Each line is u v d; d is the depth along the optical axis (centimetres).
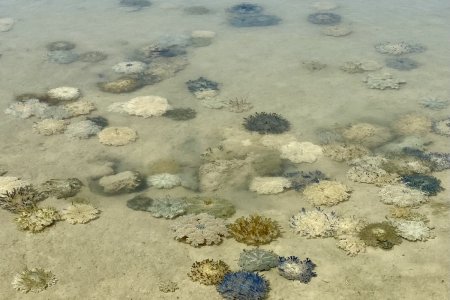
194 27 3756
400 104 2592
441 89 2736
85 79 2928
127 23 3872
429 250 1541
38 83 2872
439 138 2262
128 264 1509
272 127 2341
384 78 2836
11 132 2342
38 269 1472
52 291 1402
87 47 3403
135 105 2559
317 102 2623
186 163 2102
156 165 2077
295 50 3300
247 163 2078
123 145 2234
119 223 1705
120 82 2816
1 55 3269
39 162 2100
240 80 2884
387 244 1562
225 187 1928
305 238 1619
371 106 2578
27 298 1374
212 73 2983
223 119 2458
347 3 4294
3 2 4428
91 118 2467
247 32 3647
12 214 1738
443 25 3697
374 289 1395
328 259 1518
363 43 3400
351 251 1534
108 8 4250
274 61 3144
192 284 1422
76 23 3888
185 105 2602
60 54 3241
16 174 2005
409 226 1628
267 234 1609
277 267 1482
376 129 2333
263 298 1359
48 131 2325
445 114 2478
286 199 1842
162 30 3700
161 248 1580
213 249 1573
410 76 2905
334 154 2117
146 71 2998
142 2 4359
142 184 1953
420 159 2069
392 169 1997
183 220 1688
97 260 1525
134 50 3344
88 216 1716
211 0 4434
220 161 2078
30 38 3575
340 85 2814
